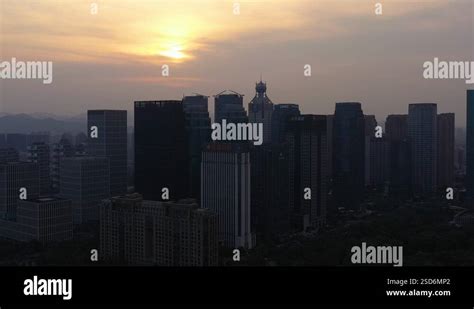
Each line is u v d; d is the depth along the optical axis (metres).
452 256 123.75
